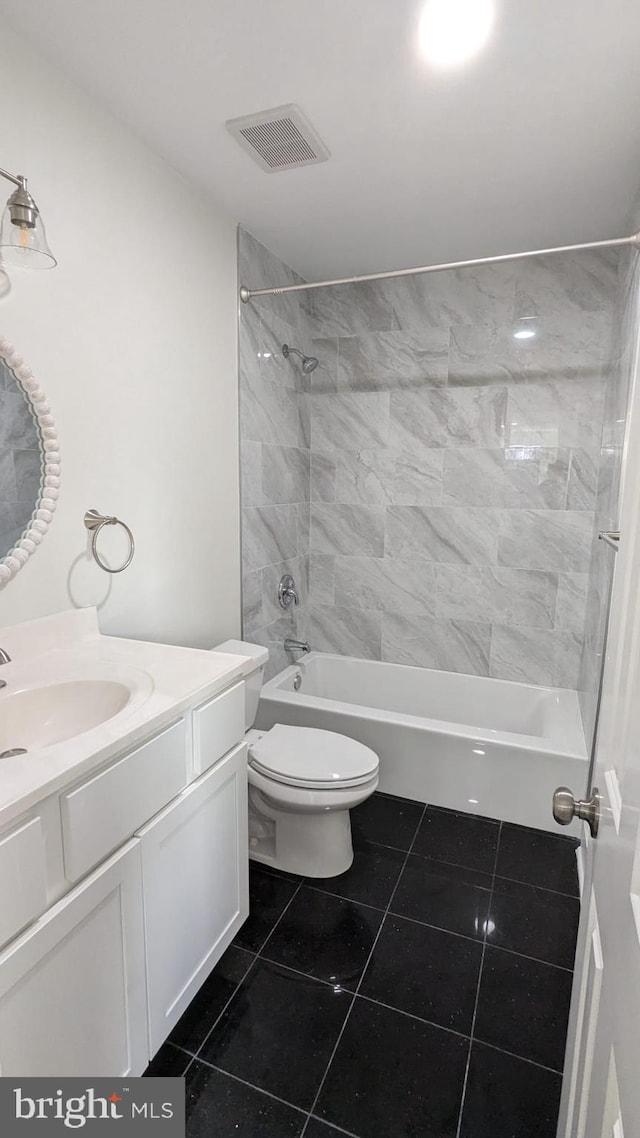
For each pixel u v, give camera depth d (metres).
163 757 1.20
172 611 2.03
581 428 2.57
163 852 1.23
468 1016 1.43
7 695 1.23
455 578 2.90
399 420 2.90
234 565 2.43
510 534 2.77
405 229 2.30
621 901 0.61
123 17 1.25
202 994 1.49
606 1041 0.62
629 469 0.84
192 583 2.13
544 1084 1.27
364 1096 1.25
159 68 1.41
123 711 1.15
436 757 2.34
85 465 1.59
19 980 0.88
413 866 2.00
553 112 1.55
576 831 2.18
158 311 1.83
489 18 1.24
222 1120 1.20
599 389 2.52
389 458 2.95
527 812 2.23
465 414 2.76
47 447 1.45
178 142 1.72
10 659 1.39
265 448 2.61
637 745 0.60
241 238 2.28
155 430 1.86
